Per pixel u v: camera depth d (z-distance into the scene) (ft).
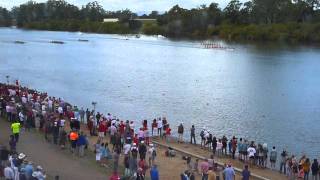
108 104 237.25
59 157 122.11
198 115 217.56
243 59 482.28
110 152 129.70
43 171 103.55
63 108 173.37
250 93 280.72
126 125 147.95
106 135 154.61
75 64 409.28
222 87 300.81
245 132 190.70
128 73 357.61
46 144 132.36
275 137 185.16
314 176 130.82
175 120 205.87
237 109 233.76
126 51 558.56
